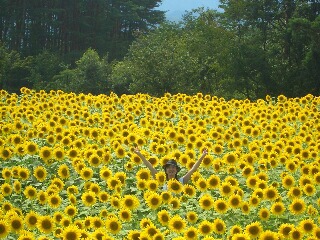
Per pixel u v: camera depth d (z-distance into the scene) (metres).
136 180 12.86
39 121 17.11
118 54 99.56
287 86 52.94
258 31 57.19
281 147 14.95
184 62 52.62
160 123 17.75
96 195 11.01
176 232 9.15
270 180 13.09
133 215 10.33
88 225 9.37
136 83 52.72
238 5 54.69
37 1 96.44
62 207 10.90
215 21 70.88
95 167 13.52
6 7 92.19
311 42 51.12
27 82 78.31
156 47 54.56
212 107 20.81
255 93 55.09
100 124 18.22
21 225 8.82
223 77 56.41
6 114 18.88
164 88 51.94
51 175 13.09
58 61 81.00
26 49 92.19
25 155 14.27
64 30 98.25
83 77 65.81
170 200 10.39
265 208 10.29
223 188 10.88
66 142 14.78
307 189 11.29
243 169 12.64
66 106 20.55
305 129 17.64
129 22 109.38
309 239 8.66
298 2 54.84
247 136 17.44
